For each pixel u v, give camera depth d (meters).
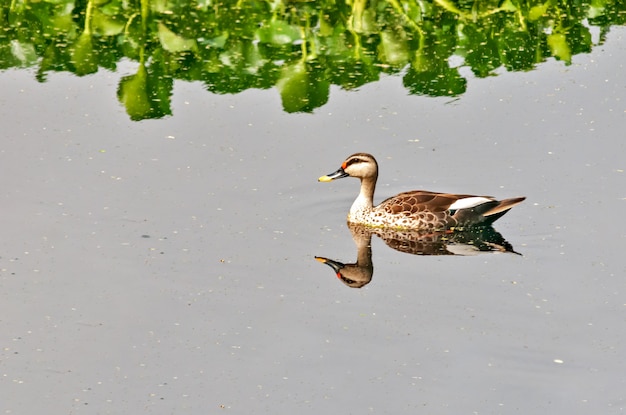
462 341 15.41
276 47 24.34
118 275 16.97
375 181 19.25
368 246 18.31
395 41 24.72
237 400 14.25
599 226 18.20
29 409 14.12
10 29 25.20
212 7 26.14
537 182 19.55
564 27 25.70
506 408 13.98
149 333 15.65
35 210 18.53
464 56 24.27
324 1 26.39
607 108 21.97
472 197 18.88
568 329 15.62
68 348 15.33
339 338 15.53
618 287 16.59
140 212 18.55
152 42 24.61
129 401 14.26
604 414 13.83
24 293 16.50
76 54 24.11
